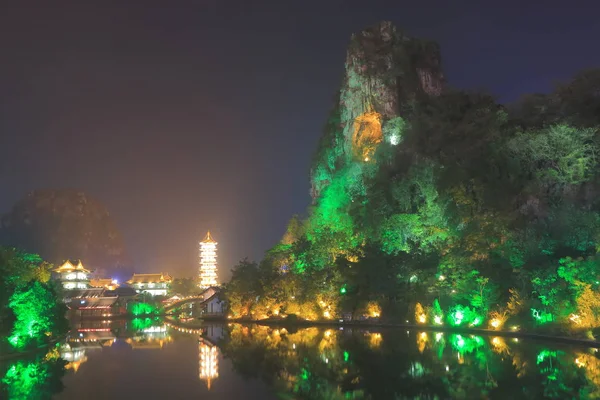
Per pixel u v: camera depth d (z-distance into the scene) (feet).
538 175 248.11
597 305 157.28
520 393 92.02
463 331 197.36
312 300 291.79
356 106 439.22
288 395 97.60
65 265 591.37
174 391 102.37
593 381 100.53
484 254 221.05
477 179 263.08
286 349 166.40
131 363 140.97
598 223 199.93
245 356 151.74
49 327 178.70
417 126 348.59
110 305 488.85
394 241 270.87
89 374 123.03
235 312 356.79
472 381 103.55
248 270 359.46
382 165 365.20
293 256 344.69
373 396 94.63
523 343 157.48
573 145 235.20
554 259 203.41
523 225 229.25
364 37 453.58
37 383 112.16
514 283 204.85
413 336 191.52
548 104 287.28
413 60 439.22
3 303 159.43
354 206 347.36
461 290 214.28
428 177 284.00
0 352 154.51
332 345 171.83
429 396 92.43
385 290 248.93
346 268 265.95
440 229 253.44
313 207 446.19
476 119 301.84
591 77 277.44
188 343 196.44
